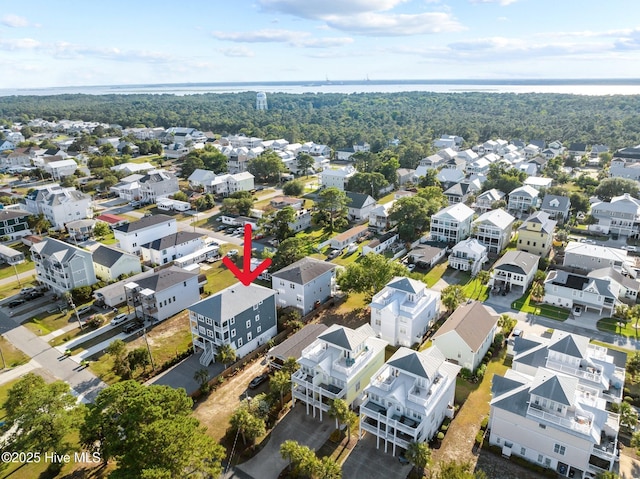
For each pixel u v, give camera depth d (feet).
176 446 119.75
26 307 252.83
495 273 266.57
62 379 190.80
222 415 168.96
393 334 212.02
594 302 237.25
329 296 257.55
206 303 200.23
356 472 142.72
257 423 149.59
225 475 143.33
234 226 383.65
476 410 169.27
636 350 204.95
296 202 422.00
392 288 223.10
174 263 298.35
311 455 135.95
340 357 169.07
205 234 349.00
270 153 574.15
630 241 337.11
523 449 147.02
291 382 170.30
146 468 116.16
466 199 433.07
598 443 134.21
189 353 206.90
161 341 217.56
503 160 564.71
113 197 478.18
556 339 181.06
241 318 201.16
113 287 255.70
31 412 142.92
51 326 232.12
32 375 160.97
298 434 159.43
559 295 245.24
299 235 361.30
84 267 262.47
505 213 341.00
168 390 143.33
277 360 192.54
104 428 137.39
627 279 252.01
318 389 161.58
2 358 205.46
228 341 195.83
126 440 128.88
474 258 289.33
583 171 564.71
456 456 148.46
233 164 578.66
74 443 155.43
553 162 536.42
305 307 237.66
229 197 429.38
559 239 337.31
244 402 165.48
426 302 220.02
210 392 181.78
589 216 370.73
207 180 491.31
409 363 154.30
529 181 460.55
